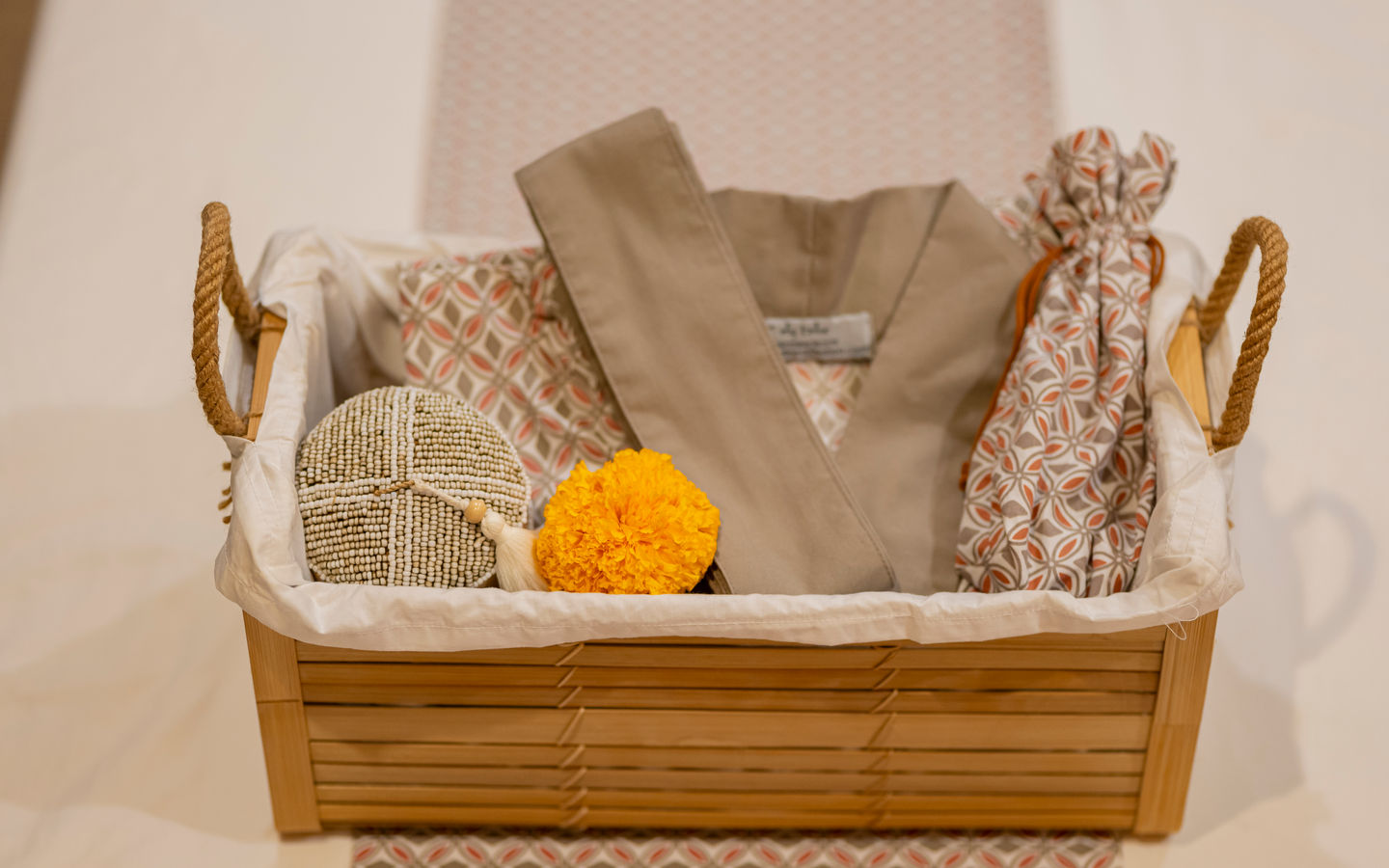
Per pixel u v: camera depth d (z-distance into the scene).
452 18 2.28
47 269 1.90
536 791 1.31
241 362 1.34
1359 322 1.81
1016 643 1.19
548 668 1.20
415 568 1.21
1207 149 2.04
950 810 1.34
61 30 2.22
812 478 1.36
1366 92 2.10
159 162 2.03
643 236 1.41
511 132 2.11
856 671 1.21
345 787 1.30
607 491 1.21
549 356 1.48
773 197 1.48
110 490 1.66
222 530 1.63
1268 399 1.73
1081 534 1.26
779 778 1.30
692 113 2.15
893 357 1.45
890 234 1.48
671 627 1.13
